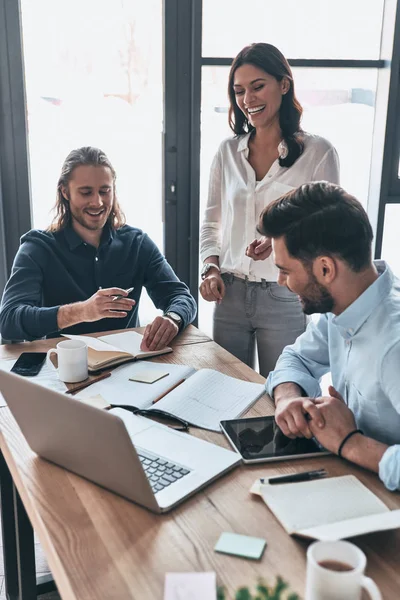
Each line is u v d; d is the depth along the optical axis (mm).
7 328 1886
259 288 2209
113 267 2154
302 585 854
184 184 2795
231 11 2633
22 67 2498
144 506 1034
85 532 971
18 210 2637
